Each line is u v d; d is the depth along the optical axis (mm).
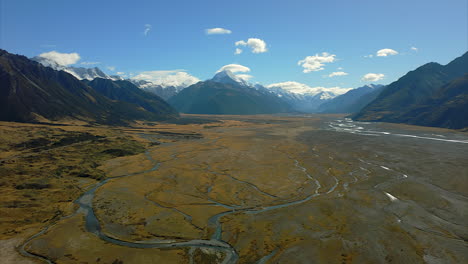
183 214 70938
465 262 48281
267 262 50156
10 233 60812
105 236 60312
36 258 52219
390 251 52094
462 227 60469
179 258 51938
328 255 51500
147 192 87625
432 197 77062
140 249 55094
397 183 89188
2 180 93875
